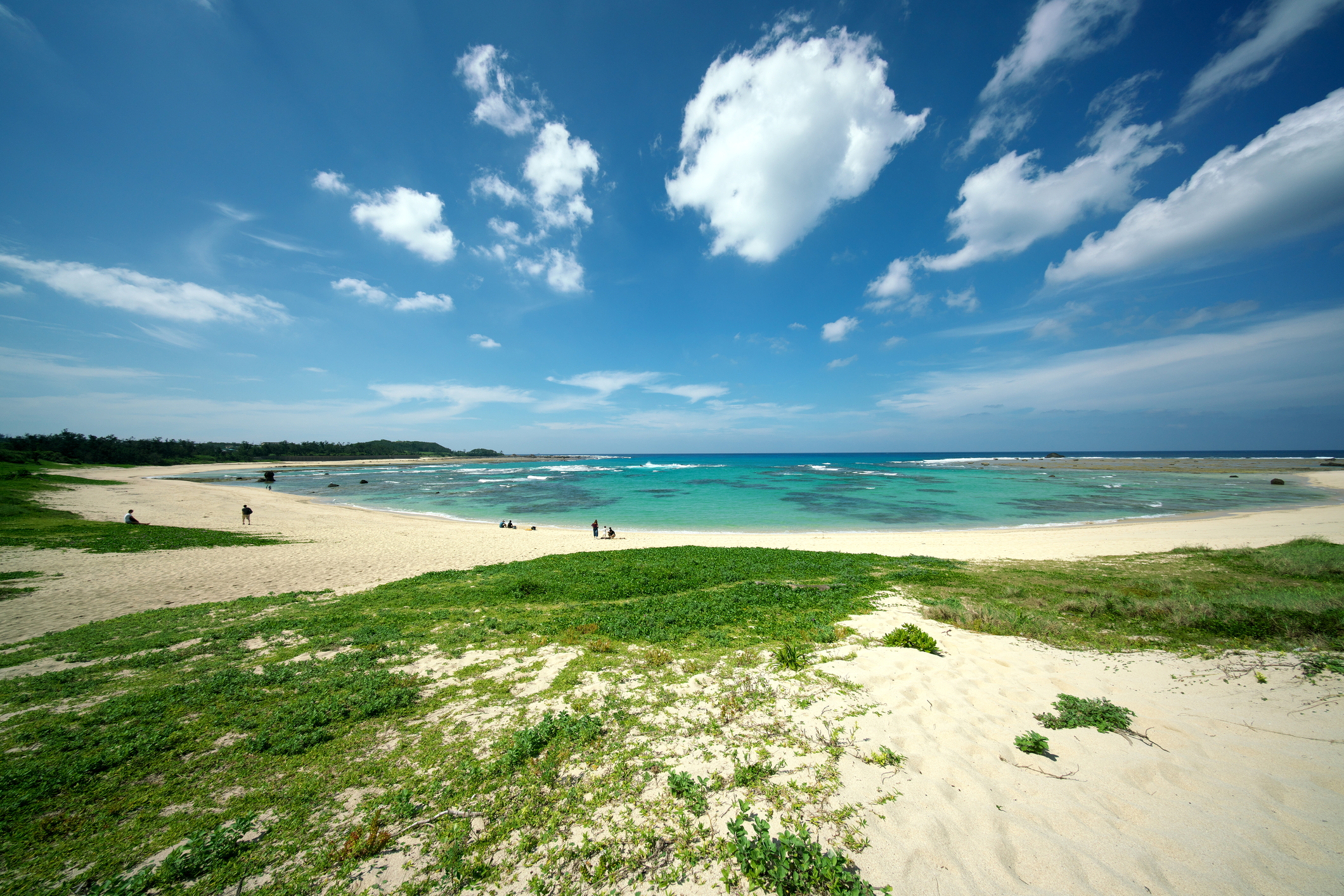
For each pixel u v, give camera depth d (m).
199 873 3.84
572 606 12.17
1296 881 3.29
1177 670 6.80
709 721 5.96
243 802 4.76
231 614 11.61
